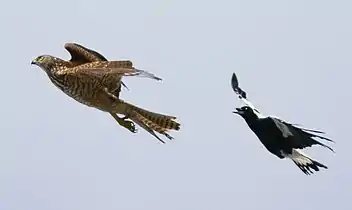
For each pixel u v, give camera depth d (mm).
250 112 16797
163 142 15484
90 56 15586
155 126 15516
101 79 15164
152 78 12969
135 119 15586
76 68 14484
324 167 16469
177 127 15523
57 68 15180
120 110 15492
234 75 17703
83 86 15133
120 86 15508
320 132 16438
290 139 16625
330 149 16641
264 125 16656
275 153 16891
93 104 15422
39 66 15203
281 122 16672
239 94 17406
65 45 15688
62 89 15312
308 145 16562
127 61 14367
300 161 16516
